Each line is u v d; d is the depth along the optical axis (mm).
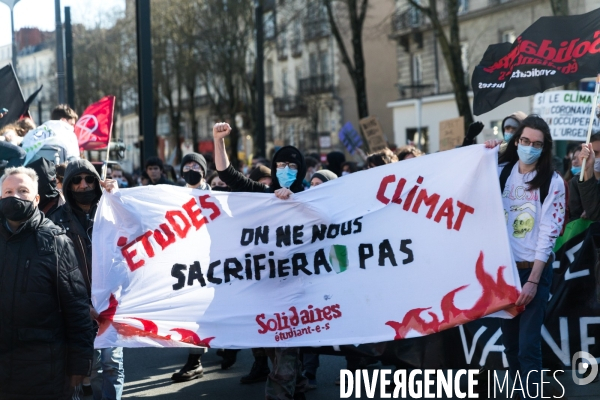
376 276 5609
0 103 9570
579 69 6297
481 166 5484
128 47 37281
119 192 5531
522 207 5387
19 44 20578
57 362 4289
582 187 5617
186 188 5672
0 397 4238
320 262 5660
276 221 5684
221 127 5992
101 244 5441
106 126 10094
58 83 17000
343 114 44062
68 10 19234
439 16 33406
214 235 5656
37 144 7660
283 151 6180
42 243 4262
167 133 67000
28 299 4191
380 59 42719
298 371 5902
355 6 24844
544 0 28875
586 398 6129
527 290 5199
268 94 51750
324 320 5594
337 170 11664
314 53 46312
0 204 4203
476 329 6148
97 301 5387
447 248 5516
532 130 5227
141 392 6926
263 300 5617
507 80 6488
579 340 6234
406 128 37250
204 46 35250
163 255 5562
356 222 5672
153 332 5453
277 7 35844
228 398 6691
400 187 5648
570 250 6270
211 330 5535
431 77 35500
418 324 5500
